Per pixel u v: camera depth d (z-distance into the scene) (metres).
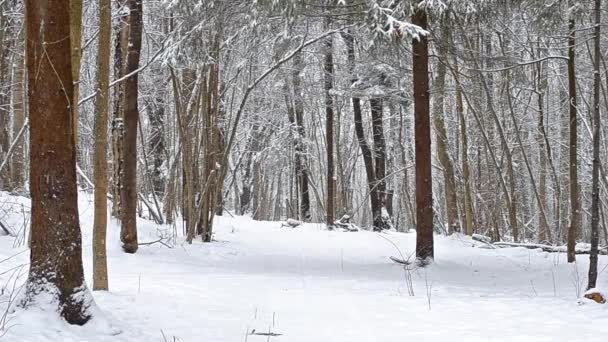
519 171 27.59
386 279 10.80
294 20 11.70
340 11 12.20
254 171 36.12
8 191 15.38
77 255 6.01
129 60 12.88
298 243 17.14
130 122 12.88
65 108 5.98
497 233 20.19
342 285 9.88
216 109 15.39
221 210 24.19
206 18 12.20
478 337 6.20
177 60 12.72
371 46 11.95
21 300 5.84
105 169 7.79
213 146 15.45
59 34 5.91
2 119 16.72
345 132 35.03
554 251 14.77
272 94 29.62
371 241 17.78
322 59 22.77
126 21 13.43
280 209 44.81
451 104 27.12
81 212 14.15
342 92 21.05
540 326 6.69
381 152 23.25
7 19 16.64
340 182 29.16
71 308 5.84
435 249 15.09
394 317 7.24
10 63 17.67
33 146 5.93
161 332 6.12
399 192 34.16
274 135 34.59
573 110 12.47
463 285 10.34
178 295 8.02
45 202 5.90
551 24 12.64
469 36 16.27
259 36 13.27
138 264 11.34
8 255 9.97
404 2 11.21
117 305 7.04
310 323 6.85
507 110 26.64
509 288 10.09
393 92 21.03
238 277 10.24
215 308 7.43
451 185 20.61
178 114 14.72
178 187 19.39
